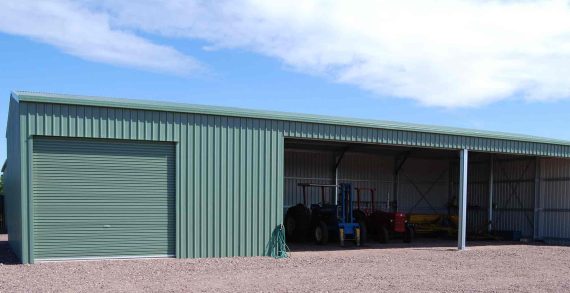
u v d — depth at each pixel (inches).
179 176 456.1
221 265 425.4
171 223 456.4
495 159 832.3
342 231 631.8
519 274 418.9
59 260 422.9
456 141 592.4
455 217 814.5
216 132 470.3
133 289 320.8
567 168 721.0
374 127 535.2
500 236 781.9
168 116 453.1
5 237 751.7
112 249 438.9
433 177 899.4
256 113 482.9
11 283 334.3
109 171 437.7
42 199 418.6
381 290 335.0
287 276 380.8
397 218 687.7
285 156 751.7
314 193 772.0
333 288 338.0
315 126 509.0
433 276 397.4
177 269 400.2
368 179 830.5
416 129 560.1
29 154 410.0
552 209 738.2
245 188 479.5
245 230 478.6
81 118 423.8
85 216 430.6
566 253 588.1
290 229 688.4
